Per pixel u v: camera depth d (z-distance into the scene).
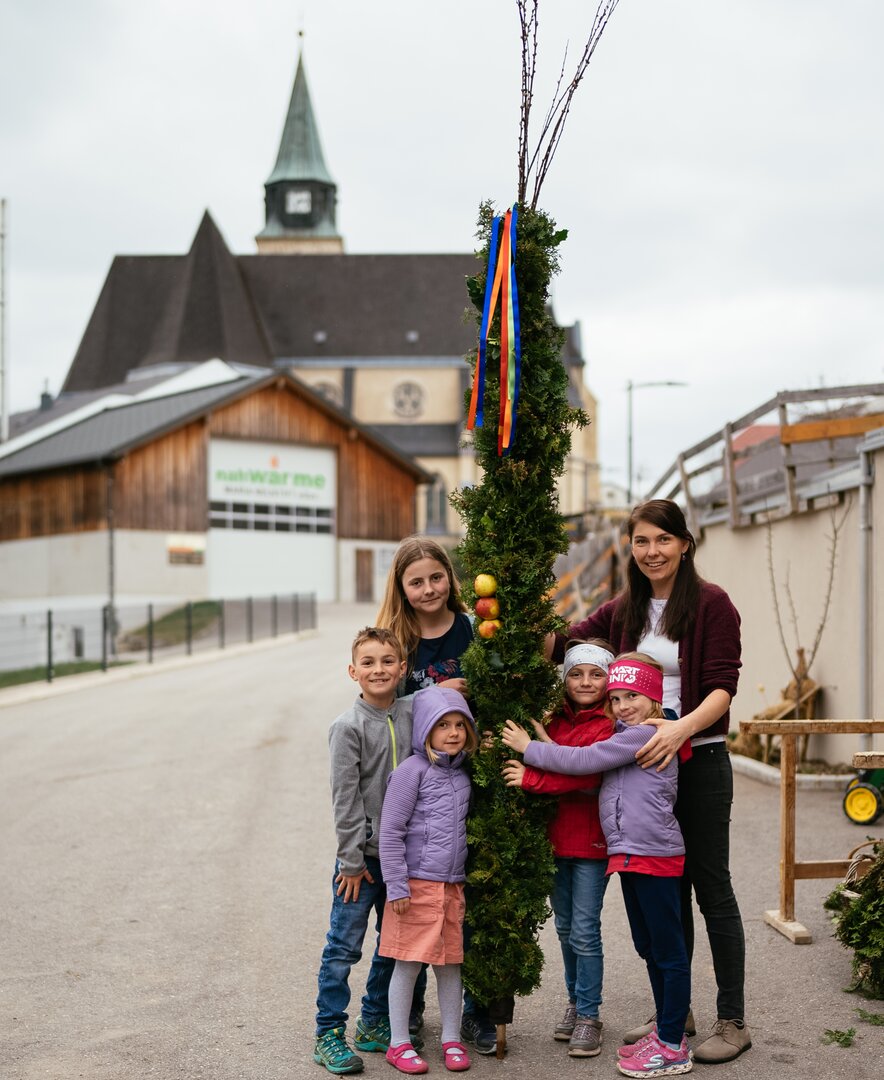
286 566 43.66
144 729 14.04
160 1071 4.20
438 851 4.27
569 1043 4.43
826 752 10.09
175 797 9.74
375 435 45.72
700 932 5.89
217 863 7.46
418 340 67.25
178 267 66.44
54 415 53.59
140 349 64.62
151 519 39.19
